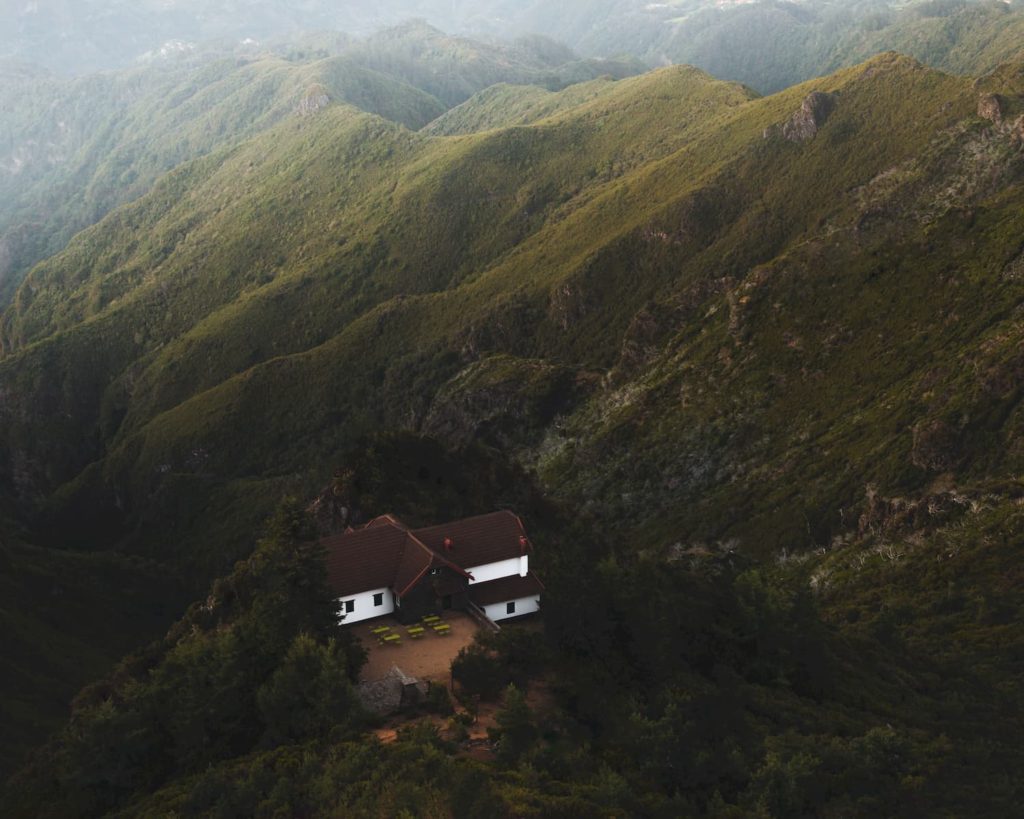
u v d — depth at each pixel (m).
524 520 83.56
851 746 54.12
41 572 147.75
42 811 52.00
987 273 129.62
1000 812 52.03
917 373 125.06
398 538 62.59
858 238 154.00
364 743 44.03
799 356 142.62
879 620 83.88
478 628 59.66
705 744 49.69
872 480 114.06
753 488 126.12
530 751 44.81
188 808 42.72
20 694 112.75
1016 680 73.81
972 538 97.00
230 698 50.38
